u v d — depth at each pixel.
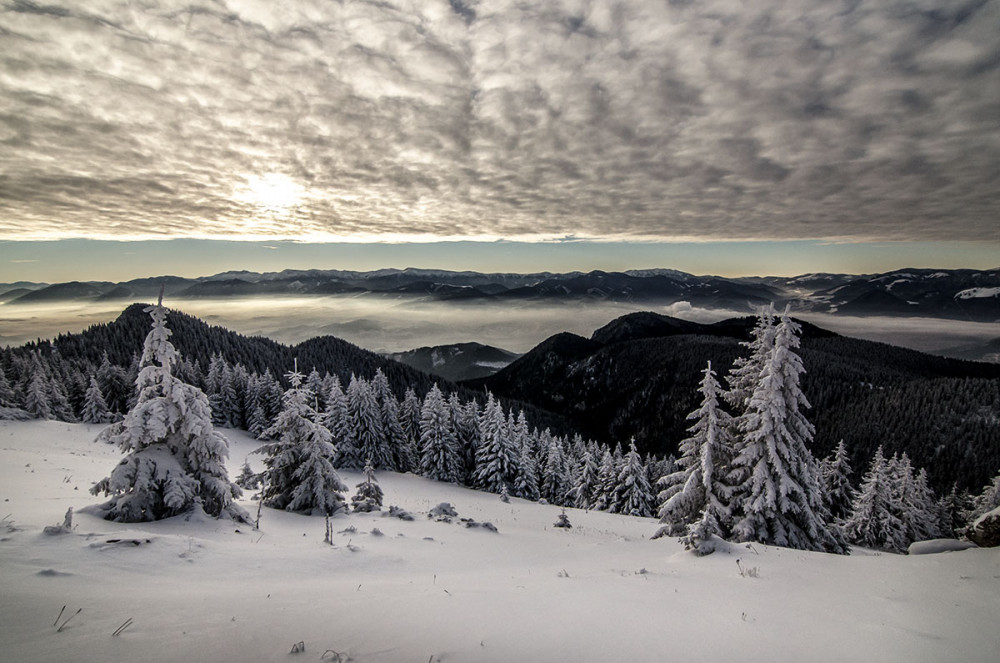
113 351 96.12
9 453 23.38
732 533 17.98
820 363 162.12
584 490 47.84
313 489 21.16
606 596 7.76
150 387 14.43
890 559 10.34
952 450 101.94
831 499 39.06
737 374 19.95
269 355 116.44
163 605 6.15
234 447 54.16
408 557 13.23
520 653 5.14
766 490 17.62
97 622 5.32
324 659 4.74
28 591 6.08
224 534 13.25
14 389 55.12
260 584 8.38
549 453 56.41
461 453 54.19
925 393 125.06
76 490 16.27
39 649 4.57
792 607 7.16
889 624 6.34
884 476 33.88
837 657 5.29
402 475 50.66
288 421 21.78
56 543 8.66
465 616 6.35
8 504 12.67
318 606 6.54
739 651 5.39
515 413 135.00
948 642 5.73
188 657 4.62
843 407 134.62
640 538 22.89
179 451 14.73
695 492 19.22
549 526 26.98
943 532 46.12
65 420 55.81
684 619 6.50
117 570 7.94
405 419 62.75
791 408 18.34
